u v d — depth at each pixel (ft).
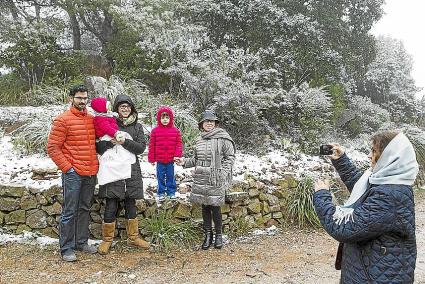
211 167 16.99
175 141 18.67
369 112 45.57
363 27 45.29
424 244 19.53
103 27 42.39
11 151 22.53
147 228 17.63
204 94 29.66
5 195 17.88
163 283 13.96
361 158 32.24
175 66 32.55
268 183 21.91
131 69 34.83
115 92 28.63
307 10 41.68
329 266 16.28
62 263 15.31
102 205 17.56
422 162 37.52
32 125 23.71
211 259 16.43
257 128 29.53
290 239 19.69
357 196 8.14
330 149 10.14
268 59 37.65
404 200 7.48
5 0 39.19
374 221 7.36
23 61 34.32
